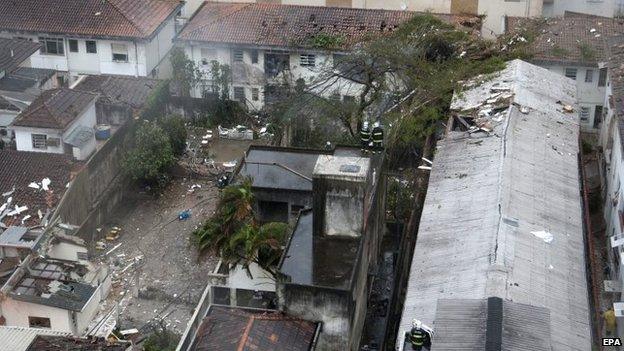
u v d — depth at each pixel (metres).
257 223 36.12
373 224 36.84
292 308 31.61
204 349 30.22
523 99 44.56
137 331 40.50
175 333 39.97
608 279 41.28
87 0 62.72
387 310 37.34
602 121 52.75
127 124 53.28
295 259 33.28
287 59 59.75
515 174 37.69
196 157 55.69
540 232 34.09
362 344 35.84
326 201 33.41
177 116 56.56
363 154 38.59
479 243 33.03
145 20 62.41
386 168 42.00
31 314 39.47
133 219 50.47
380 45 53.00
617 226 40.50
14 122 48.88
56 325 39.56
